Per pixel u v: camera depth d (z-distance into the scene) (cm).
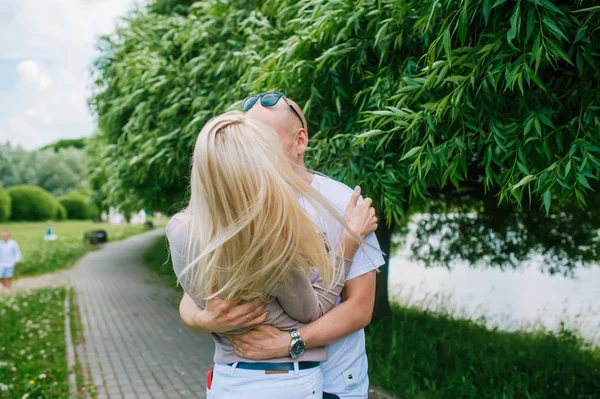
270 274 130
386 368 491
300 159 169
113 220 6056
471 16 237
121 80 821
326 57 321
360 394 159
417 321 706
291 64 339
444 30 234
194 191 133
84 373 588
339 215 141
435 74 257
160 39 818
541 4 203
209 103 595
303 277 135
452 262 939
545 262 853
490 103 268
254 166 126
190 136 631
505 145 263
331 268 141
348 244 148
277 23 471
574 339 644
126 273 1719
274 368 145
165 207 1074
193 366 621
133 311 1016
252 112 164
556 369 519
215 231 129
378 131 273
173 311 1015
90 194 2345
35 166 8469
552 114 257
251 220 123
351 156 341
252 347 144
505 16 234
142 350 698
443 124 287
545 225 786
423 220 908
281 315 145
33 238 3212
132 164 756
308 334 143
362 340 165
